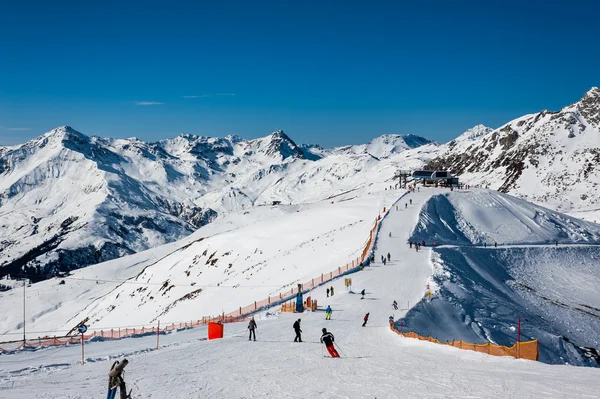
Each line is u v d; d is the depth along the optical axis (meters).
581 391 14.20
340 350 27.86
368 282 63.34
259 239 125.31
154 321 98.50
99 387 18.98
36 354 31.55
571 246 94.69
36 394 17.61
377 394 15.63
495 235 103.62
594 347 53.47
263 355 26.78
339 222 121.75
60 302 180.38
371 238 88.19
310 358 25.14
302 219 133.75
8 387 19.14
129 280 151.00
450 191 134.12
